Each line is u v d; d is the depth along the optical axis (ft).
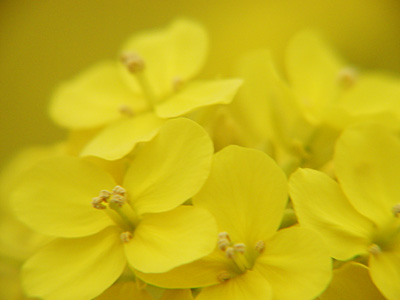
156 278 0.40
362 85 0.48
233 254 0.40
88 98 0.46
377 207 0.41
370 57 0.71
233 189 0.41
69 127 0.45
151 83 0.46
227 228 0.41
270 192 0.41
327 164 0.44
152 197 0.41
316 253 0.40
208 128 0.45
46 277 0.41
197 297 0.40
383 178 0.42
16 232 0.48
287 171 0.44
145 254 0.40
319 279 0.40
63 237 0.41
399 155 0.42
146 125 0.44
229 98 0.43
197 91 0.44
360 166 0.42
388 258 0.41
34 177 0.42
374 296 0.41
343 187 0.41
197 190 0.41
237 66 0.47
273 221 0.41
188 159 0.41
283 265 0.40
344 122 0.45
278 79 0.44
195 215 0.40
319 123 0.45
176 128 0.41
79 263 0.41
